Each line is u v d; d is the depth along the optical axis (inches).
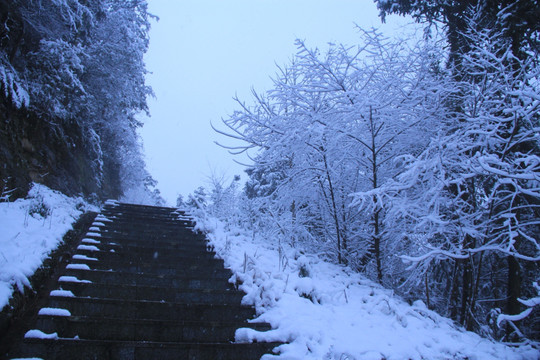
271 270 230.8
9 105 265.0
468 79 300.2
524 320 301.9
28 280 164.2
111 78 445.7
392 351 158.9
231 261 238.1
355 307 205.8
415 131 283.3
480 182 271.3
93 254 225.0
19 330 141.2
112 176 632.4
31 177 281.9
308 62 276.4
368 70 281.9
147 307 167.2
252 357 147.6
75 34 382.6
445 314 280.5
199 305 173.5
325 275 252.4
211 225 320.2
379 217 299.7
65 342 131.0
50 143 338.0
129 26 499.5
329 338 162.4
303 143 278.1
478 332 257.3
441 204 247.0
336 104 281.3
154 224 329.1
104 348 133.6
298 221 321.4
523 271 289.1
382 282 278.4
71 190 350.6
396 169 299.4
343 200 311.7
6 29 267.0
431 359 159.6
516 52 294.2
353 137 275.1
